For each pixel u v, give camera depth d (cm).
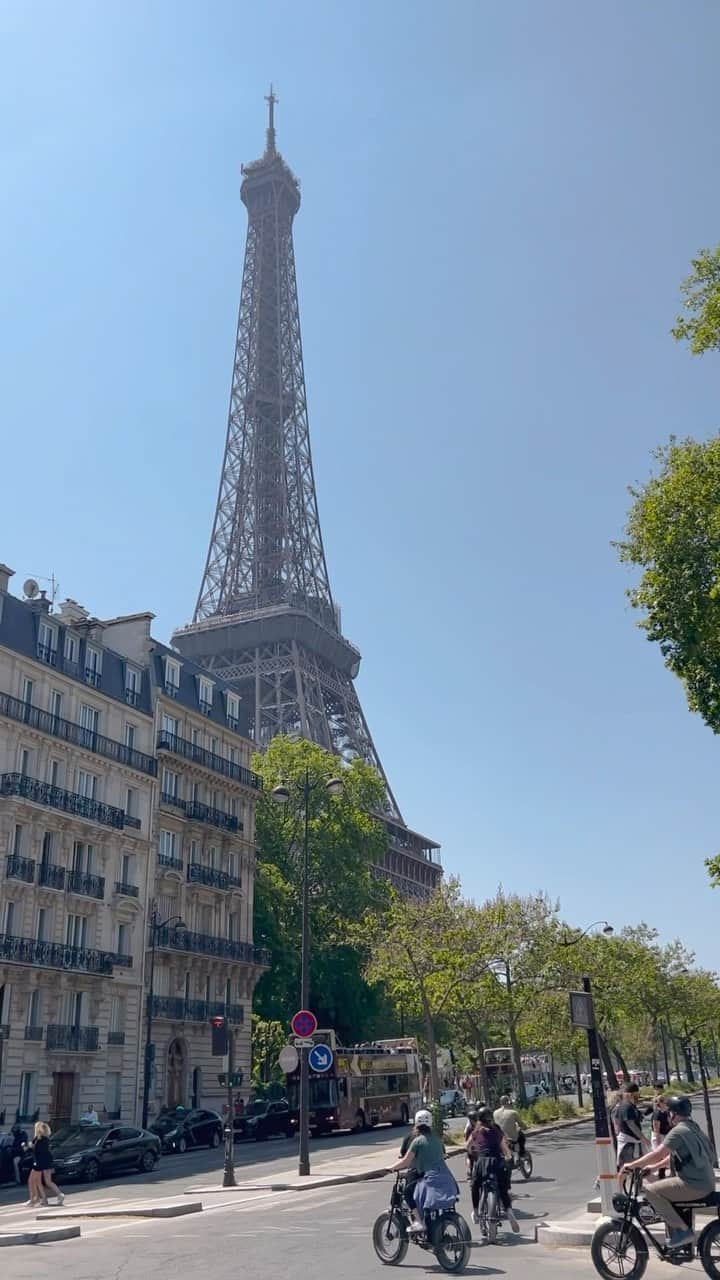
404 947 5619
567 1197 2697
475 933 5706
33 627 5716
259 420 16050
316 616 14350
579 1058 9762
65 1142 4031
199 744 7144
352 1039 8012
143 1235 2231
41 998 5356
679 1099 1488
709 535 2503
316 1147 5003
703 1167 1434
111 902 5944
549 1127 5825
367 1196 2895
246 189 17812
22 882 5269
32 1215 2683
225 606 14612
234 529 15125
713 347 2545
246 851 7438
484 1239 1939
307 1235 2133
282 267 17288
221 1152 5075
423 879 14825
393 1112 6438
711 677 2534
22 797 5291
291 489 15500
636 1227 1500
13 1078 5069
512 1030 6544
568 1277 1542
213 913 6950
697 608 2511
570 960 6316
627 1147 2294
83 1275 1689
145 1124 5616
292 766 8394
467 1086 6731
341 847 8188
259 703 12681
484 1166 1998
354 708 14200
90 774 5991
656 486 2719
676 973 9744
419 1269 1661
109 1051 5784
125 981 5947
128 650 6750
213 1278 1614
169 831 6662
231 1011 6875
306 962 3853
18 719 5381
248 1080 6981
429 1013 5488
